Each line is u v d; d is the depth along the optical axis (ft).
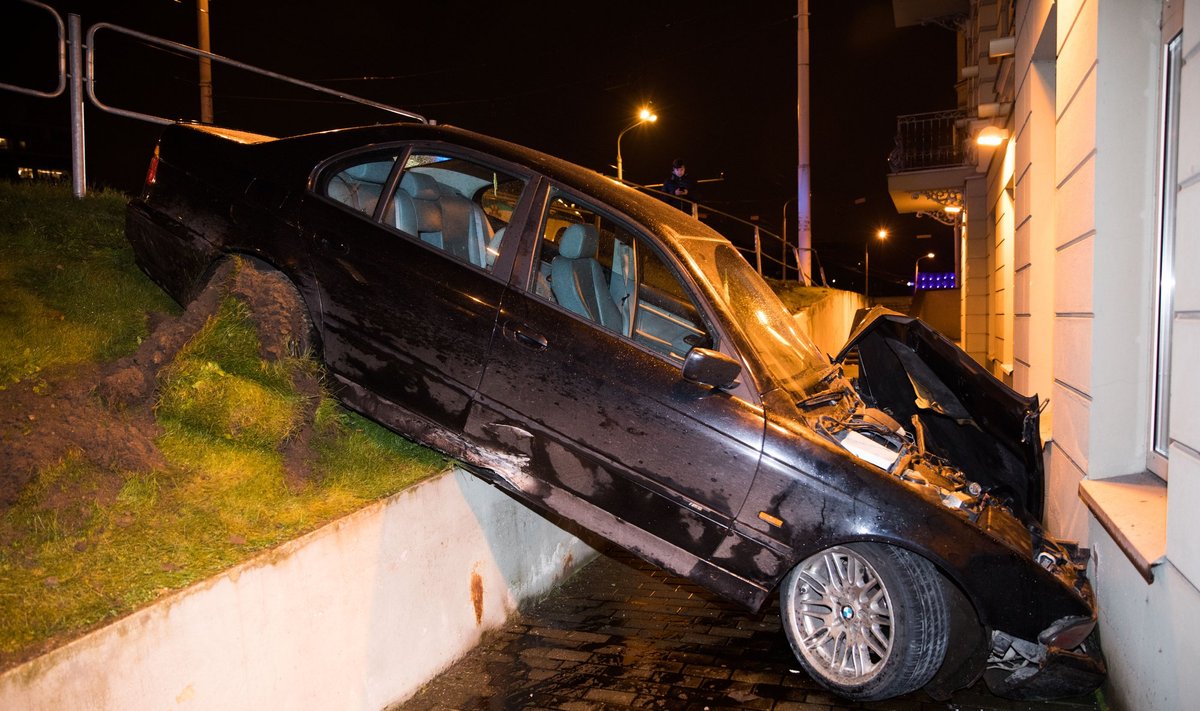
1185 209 10.76
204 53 23.58
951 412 17.53
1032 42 26.02
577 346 14.34
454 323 14.80
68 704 8.59
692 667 15.05
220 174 16.84
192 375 14.56
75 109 22.53
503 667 14.94
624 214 15.16
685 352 14.73
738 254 17.42
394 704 13.37
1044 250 26.71
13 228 19.26
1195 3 10.46
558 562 19.13
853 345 18.01
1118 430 16.37
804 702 13.80
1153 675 11.87
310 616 11.85
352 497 13.64
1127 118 15.94
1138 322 16.11
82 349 15.56
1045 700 14.20
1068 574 14.71
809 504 13.53
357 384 15.42
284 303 15.56
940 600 13.30
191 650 10.00
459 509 15.44
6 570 9.96
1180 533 10.79
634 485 14.14
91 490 11.74
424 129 16.42
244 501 12.74
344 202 16.19
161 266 17.25
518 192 15.62
